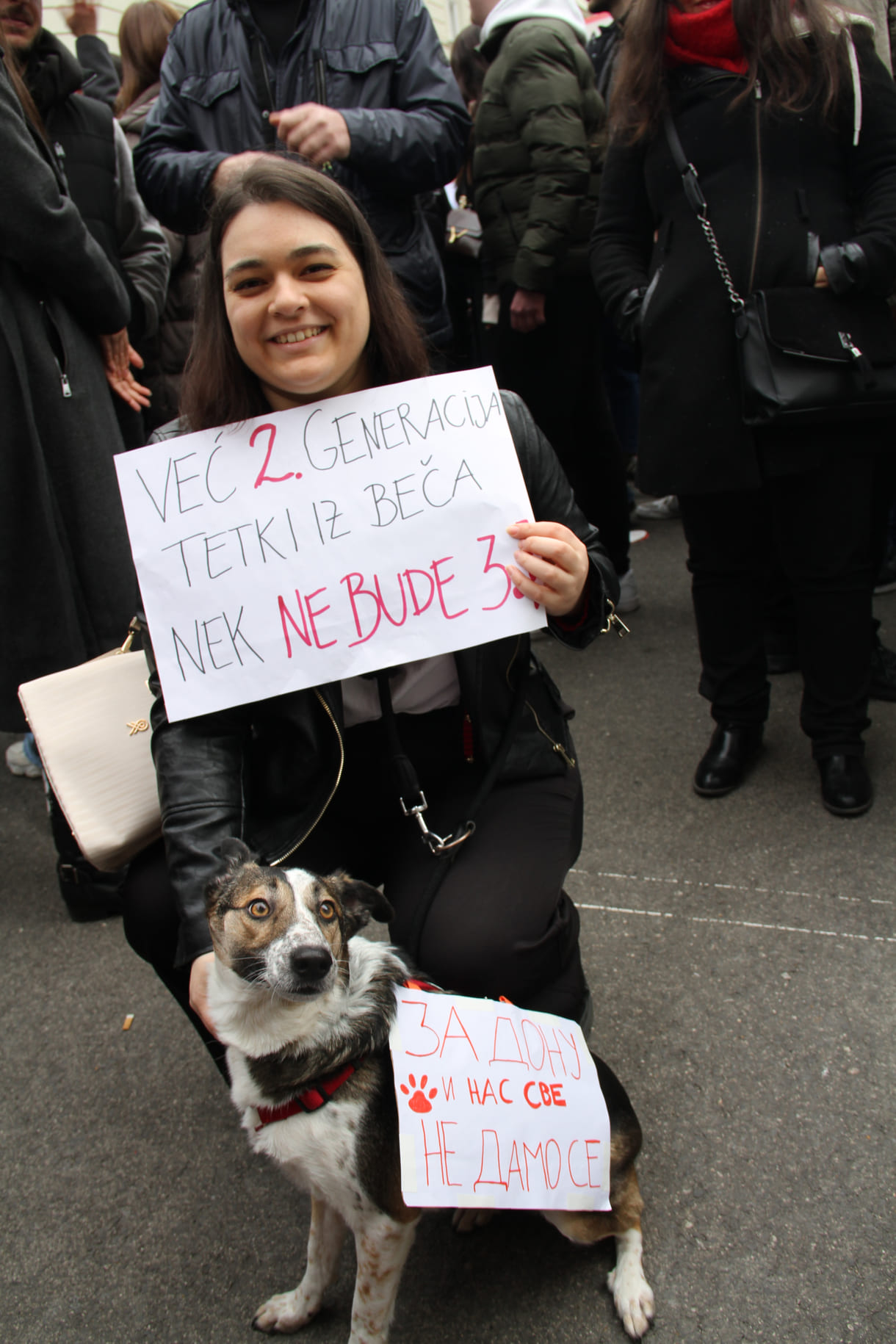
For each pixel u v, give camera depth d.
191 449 1.69
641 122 2.72
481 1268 1.75
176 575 1.66
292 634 1.65
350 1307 1.71
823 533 2.74
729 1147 1.92
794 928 2.48
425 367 1.83
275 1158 1.56
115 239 3.14
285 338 1.62
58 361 2.65
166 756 1.69
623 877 2.76
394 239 3.09
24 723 2.73
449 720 1.84
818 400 2.53
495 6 3.96
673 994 2.32
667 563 5.05
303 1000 1.44
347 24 2.96
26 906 2.89
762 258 2.57
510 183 3.80
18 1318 1.73
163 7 4.07
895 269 2.53
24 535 2.62
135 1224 1.90
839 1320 1.59
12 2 2.74
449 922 1.66
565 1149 1.53
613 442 4.22
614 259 2.97
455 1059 1.51
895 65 3.28
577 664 4.10
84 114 3.04
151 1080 2.24
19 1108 2.18
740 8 2.47
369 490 1.67
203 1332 1.69
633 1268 1.67
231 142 3.09
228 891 1.55
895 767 3.08
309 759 1.73
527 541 1.60
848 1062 2.08
